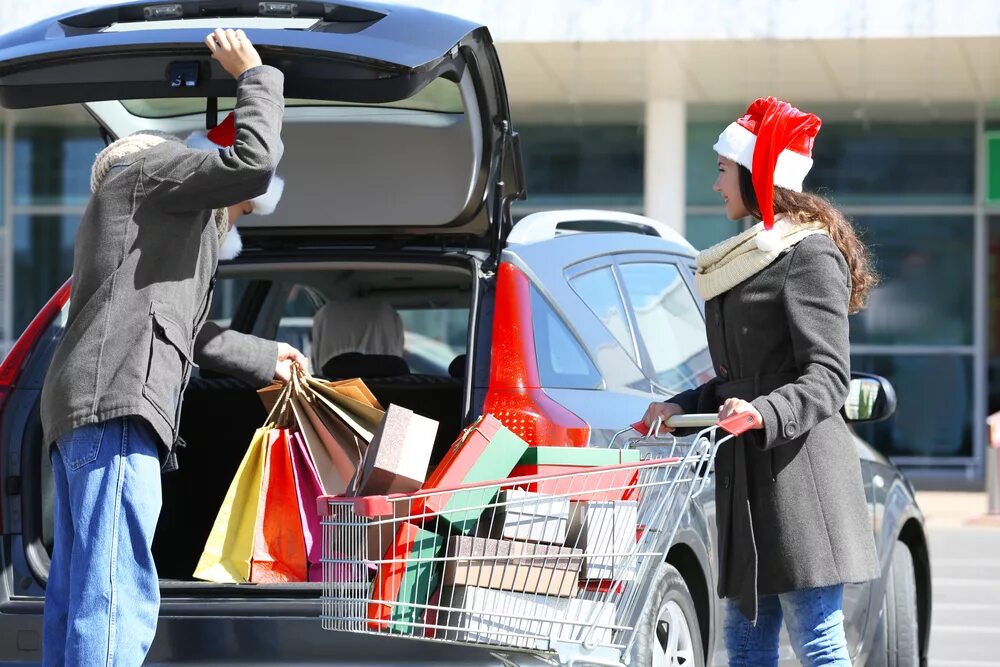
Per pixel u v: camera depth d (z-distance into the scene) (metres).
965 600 20.91
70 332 8.14
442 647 8.36
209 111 9.38
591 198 39.03
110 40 8.77
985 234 39.25
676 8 29.95
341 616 7.68
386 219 10.93
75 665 7.84
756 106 8.56
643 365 10.73
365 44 8.68
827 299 8.20
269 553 9.02
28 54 8.95
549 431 9.03
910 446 40.06
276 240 11.49
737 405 7.98
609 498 8.02
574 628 7.80
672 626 9.41
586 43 29.98
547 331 9.61
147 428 8.09
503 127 10.44
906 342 39.91
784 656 11.55
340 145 10.77
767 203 8.33
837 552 8.23
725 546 8.42
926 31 29.55
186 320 8.24
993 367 39.56
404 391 11.34
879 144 39.47
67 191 40.41
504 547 7.75
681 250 12.70
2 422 9.49
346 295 12.82
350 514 7.69
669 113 36.75
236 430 11.28
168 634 8.66
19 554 9.34
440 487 7.73
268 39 8.64
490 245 10.60
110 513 7.92
